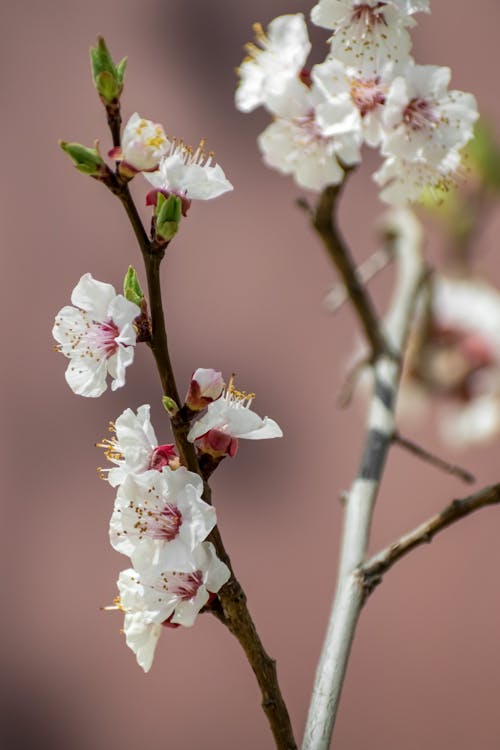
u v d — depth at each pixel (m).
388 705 1.40
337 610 0.77
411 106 0.77
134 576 0.72
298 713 1.38
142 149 0.71
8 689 1.39
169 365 0.72
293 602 1.45
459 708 1.40
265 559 1.47
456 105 0.77
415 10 0.76
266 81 0.79
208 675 1.39
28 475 1.48
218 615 0.73
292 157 0.79
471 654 1.43
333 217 0.86
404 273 0.95
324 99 0.78
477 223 1.04
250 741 1.36
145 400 1.51
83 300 0.72
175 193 0.72
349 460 1.52
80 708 1.39
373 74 0.77
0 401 1.50
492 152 0.98
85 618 1.42
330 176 0.79
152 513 0.71
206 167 0.73
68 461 1.49
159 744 1.37
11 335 1.52
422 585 1.47
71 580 1.44
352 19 0.77
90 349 0.72
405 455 1.50
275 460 1.52
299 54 0.79
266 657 0.73
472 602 1.45
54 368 1.53
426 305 0.98
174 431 0.72
